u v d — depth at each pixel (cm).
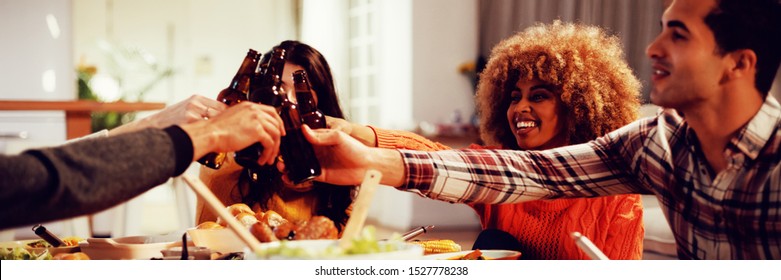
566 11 541
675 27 102
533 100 154
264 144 100
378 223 638
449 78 584
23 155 78
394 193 605
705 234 111
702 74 100
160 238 129
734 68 100
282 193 169
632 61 545
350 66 687
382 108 622
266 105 109
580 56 152
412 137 164
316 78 179
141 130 87
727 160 104
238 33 799
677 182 114
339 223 168
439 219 581
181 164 88
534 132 154
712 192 108
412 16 575
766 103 101
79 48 757
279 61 123
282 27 795
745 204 104
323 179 118
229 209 135
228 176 171
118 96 669
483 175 125
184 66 786
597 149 127
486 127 167
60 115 482
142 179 83
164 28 782
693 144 110
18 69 499
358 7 669
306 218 169
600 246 146
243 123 96
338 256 87
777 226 103
